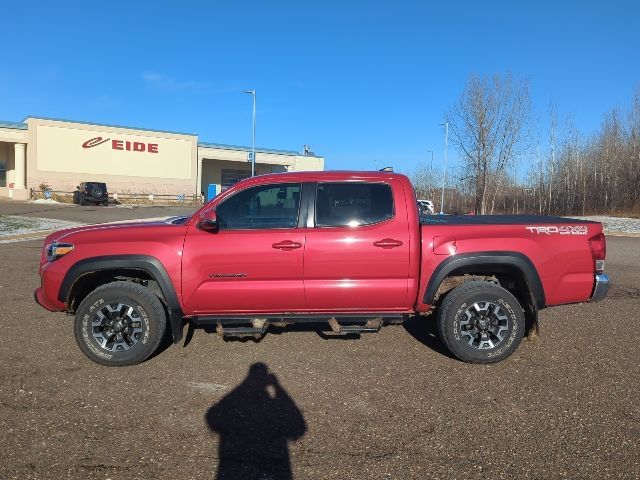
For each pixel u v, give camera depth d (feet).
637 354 17.74
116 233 16.63
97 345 16.29
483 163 124.16
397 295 16.47
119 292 16.17
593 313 23.50
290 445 11.65
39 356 17.28
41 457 11.04
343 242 16.20
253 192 16.66
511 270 16.90
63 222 73.20
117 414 13.10
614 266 38.06
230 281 16.25
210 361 16.92
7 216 79.46
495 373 15.94
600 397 14.19
